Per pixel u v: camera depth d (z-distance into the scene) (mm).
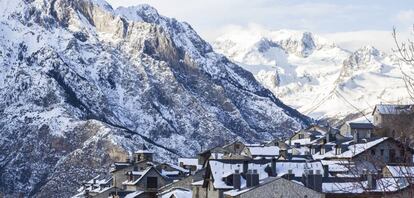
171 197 139500
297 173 117625
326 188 106562
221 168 119938
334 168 119250
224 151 199000
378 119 172125
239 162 121688
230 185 116188
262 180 112312
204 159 197500
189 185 154125
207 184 122938
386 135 119812
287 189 106188
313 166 117688
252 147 183375
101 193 186000
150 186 176125
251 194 106375
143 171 188000
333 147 163000
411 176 30344
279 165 119688
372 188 33844
